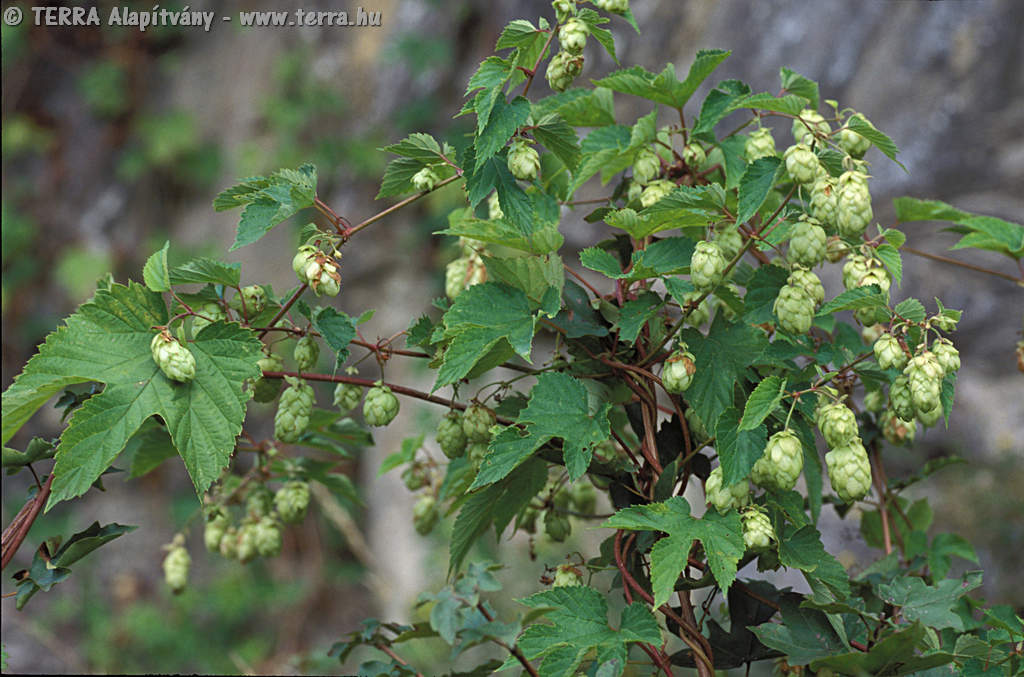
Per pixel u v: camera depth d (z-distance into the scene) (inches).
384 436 239.5
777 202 69.7
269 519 81.9
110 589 242.4
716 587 64.2
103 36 302.0
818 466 67.4
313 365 67.9
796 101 62.4
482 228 60.6
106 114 297.9
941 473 150.8
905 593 63.1
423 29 275.0
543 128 62.8
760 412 53.6
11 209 289.6
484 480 56.9
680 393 65.8
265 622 245.3
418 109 273.4
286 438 65.6
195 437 55.5
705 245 57.1
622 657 51.6
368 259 265.6
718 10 198.1
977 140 166.6
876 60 179.5
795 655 58.3
